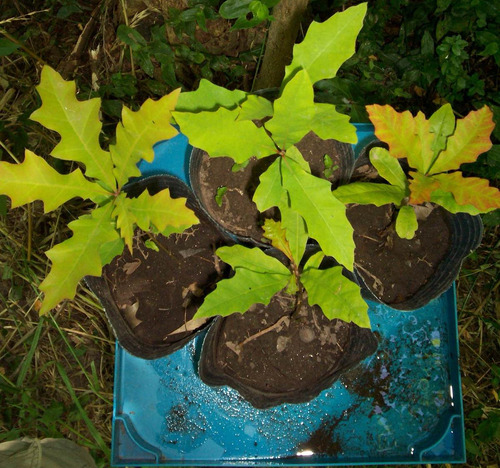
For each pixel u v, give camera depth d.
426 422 1.24
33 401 1.35
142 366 1.25
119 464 1.22
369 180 1.19
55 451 0.91
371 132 1.28
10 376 1.45
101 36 1.58
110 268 1.15
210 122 0.79
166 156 1.27
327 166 1.12
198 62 1.47
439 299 1.28
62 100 0.82
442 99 1.56
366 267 1.17
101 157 0.86
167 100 0.82
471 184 0.88
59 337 1.48
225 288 0.93
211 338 1.09
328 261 1.12
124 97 1.56
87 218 0.88
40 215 1.51
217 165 1.16
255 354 1.13
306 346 1.13
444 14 1.48
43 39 1.63
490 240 1.53
